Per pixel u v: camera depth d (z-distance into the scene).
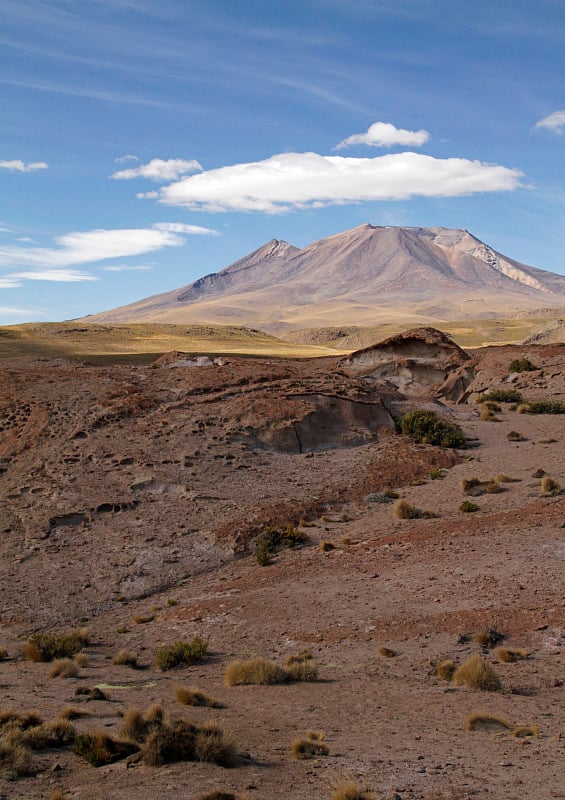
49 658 21.97
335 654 19.55
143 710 14.55
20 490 36.53
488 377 66.00
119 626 24.95
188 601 26.19
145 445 40.25
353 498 35.94
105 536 32.19
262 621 22.94
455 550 26.47
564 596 20.59
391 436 44.84
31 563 30.36
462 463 40.75
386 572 25.50
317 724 13.73
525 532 27.16
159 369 53.81
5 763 10.59
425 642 19.38
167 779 10.06
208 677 18.77
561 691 15.46
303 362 87.25
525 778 10.22
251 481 37.22
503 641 18.84
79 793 9.56
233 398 45.91
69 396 46.88
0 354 146.62
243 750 11.92
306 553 29.34
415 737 12.66
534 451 41.94
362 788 9.84
